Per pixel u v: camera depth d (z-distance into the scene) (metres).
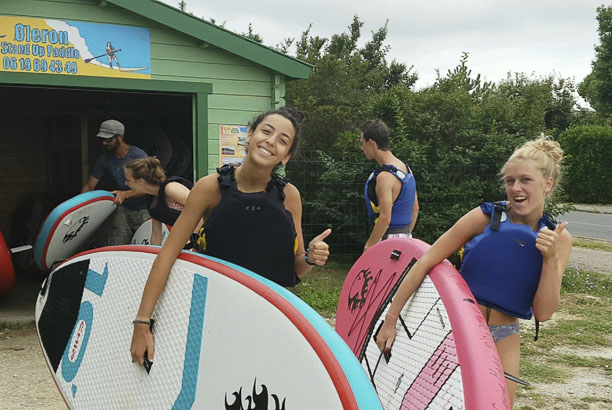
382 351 2.93
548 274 2.69
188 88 7.88
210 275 2.35
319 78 21.92
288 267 2.68
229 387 2.16
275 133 2.53
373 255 3.50
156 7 7.54
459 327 2.42
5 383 4.91
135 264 2.68
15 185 11.35
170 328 2.41
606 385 5.23
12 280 7.51
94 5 7.38
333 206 10.81
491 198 10.62
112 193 6.66
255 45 8.06
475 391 2.15
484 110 11.78
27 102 10.64
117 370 2.56
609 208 30.41
